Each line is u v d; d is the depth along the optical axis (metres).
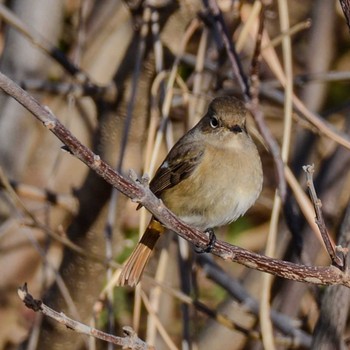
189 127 10.96
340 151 12.98
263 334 9.03
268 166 15.24
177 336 13.62
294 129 15.09
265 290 9.11
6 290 14.14
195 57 12.70
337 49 15.96
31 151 14.38
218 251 7.86
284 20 10.26
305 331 11.90
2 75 6.71
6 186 10.87
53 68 14.29
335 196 12.88
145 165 10.11
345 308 9.07
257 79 10.07
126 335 7.68
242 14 11.04
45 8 13.21
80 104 14.16
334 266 7.75
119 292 13.68
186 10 10.98
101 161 7.10
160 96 11.11
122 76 10.95
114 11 14.26
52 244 14.07
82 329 7.55
